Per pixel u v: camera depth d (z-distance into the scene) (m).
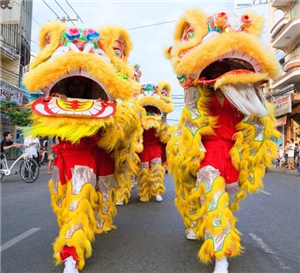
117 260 3.14
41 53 3.02
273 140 3.14
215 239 2.59
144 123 5.73
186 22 3.05
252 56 2.65
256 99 2.71
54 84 2.92
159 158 6.33
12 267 3.03
